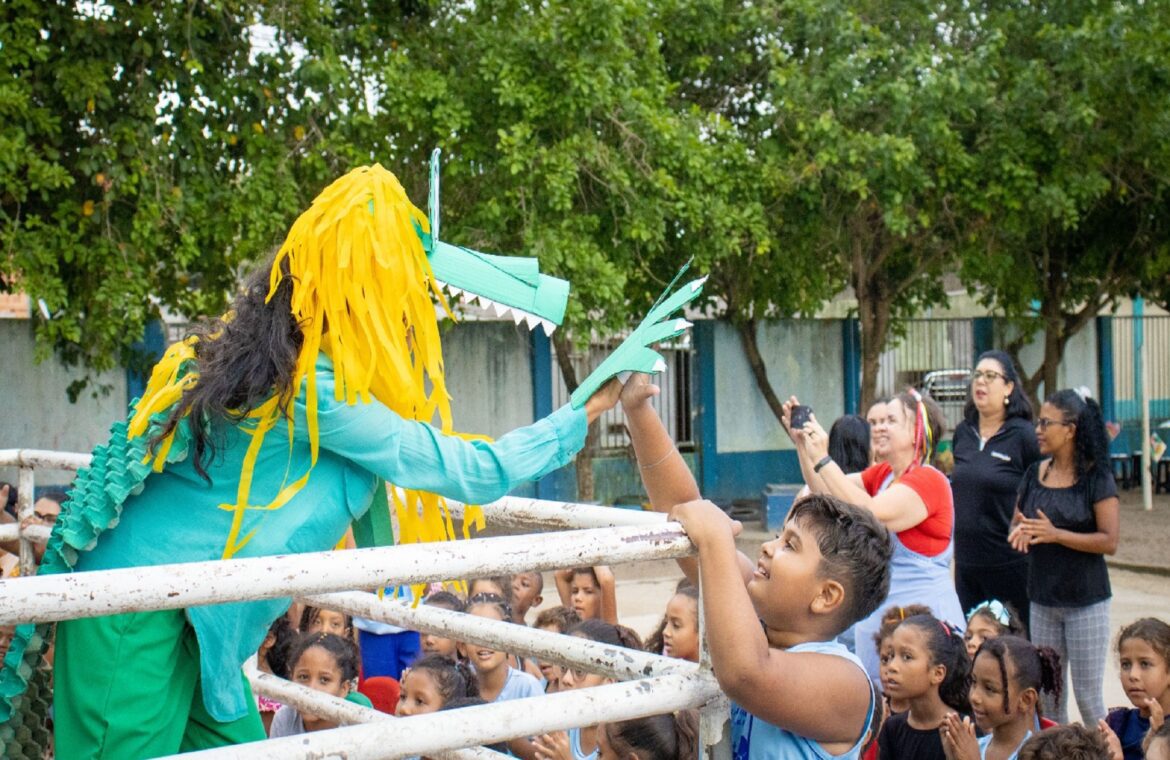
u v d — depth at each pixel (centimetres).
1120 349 1702
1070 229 1416
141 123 820
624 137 975
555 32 923
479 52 955
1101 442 509
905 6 1143
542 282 195
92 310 838
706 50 1195
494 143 958
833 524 196
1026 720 369
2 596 126
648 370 185
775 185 1074
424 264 186
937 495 441
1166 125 1118
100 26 807
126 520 179
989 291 1527
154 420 179
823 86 1063
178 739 181
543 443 186
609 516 194
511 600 502
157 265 929
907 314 1528
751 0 1180
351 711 242
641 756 268
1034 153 1132
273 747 146
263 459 179
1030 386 1537
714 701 179
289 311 179
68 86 789
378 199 182
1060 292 1493
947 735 354
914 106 1079
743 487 1465
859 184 1069
